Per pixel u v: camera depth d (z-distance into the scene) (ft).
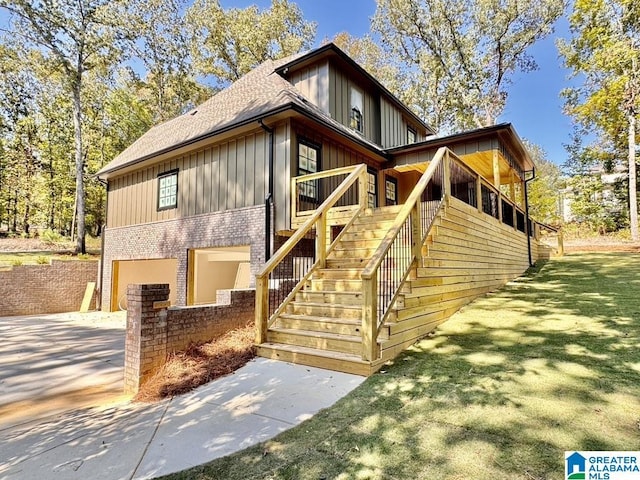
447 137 30.86
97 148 64.95
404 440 8.48
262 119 24.98
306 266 24.13
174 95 73.36
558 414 9.02
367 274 13.14
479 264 23.59
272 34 74.43
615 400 9.46
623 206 62.23
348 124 35.40
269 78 34.55
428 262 17.28
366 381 12.25
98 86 61.46
